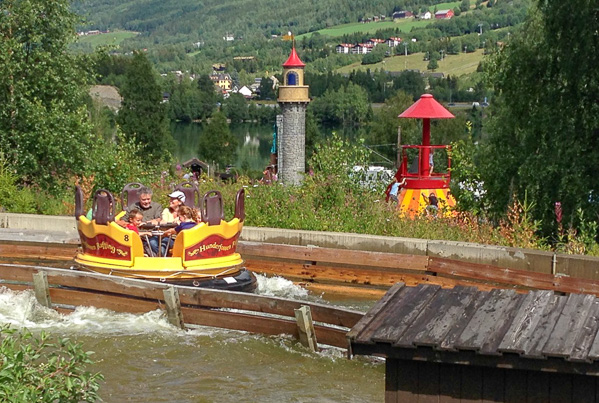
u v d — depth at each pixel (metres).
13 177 21.45
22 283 14.27
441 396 6.46
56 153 23.61
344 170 19.72
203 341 12.19
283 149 95.88
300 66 96.12
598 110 22.53
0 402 6.17
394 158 88.12
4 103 23.98
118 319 13.23
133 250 13.46
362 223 17.27
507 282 14.31
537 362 6.07
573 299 7.17
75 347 7.02
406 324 6.73
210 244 13.65
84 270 13.92
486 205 23.78
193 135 168.62
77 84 25.91
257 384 10.62
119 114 90.69
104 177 22.23
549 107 23.27
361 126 155.88
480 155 25.14
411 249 15.62
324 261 15.77
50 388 6.57
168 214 14.73
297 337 12.09
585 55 22.81
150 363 11.35
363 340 6.48
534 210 22.23
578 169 21.89
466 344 6.24
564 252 15.75
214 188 19.53
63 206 20.41
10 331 7.10
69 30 25.02
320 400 10.09
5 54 23.47
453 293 7.49
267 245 16.14
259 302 12.38
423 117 25.64
